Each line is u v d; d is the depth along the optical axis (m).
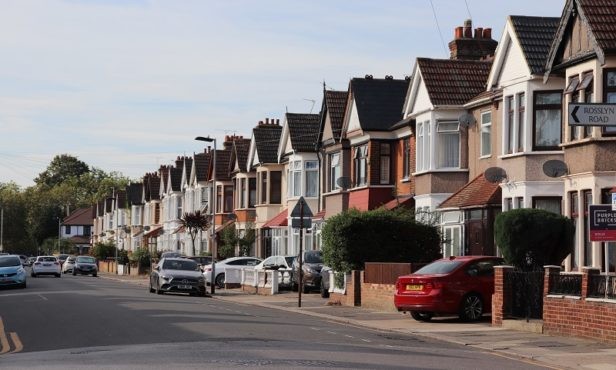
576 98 29.50
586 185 28.86
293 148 58.31
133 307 31.81
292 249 59.12
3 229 159.12
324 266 42.00
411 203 43.34
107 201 141.12
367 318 30.12
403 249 36.44
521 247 27.92
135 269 86.81
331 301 37.31
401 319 29.47
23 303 34.47
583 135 29.34
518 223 27.92
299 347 19.42
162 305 33.50
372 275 34.81
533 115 33.19
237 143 71.50
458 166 40.03
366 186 47.03
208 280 53.91
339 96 54.47
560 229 28.03
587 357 19.34
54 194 181.25
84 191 192.50
